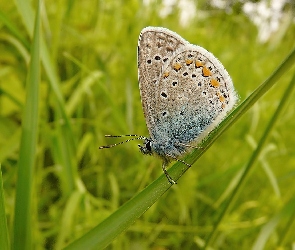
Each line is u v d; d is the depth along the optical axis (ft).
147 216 0.36
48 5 0.41
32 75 0.22
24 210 0.20
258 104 0.41
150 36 0.26
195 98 0.26
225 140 0.45
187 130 0.26
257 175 0.42
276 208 0.40
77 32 0.40
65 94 0.41
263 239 0.29
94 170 0.38
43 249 0.31
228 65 0.48
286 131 0.48
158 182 0.20
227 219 0.37
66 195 0.33
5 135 0.37
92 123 0.39
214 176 0.37
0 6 0.42
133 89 0.44
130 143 0.39
